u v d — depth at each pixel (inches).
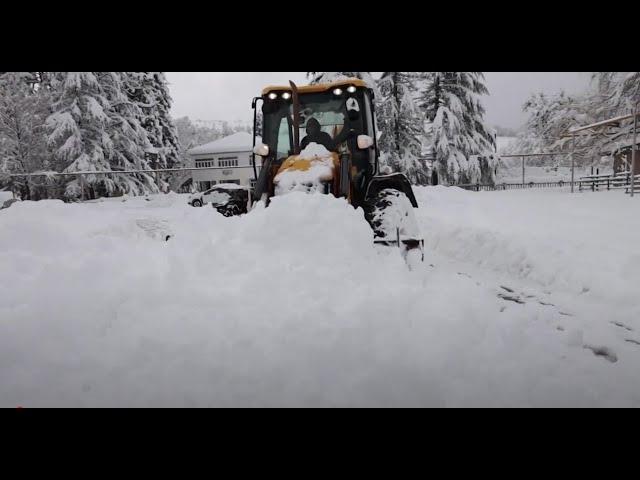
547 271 157.6
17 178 751.7
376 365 70.9
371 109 195.9
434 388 66.6
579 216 318.3
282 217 122.0
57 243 152.2
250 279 101.3
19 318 86.5
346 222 124.0
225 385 66.4
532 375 72.1
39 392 65.6
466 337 82.0
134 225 196.7
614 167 783.1
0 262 127.7
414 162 832.3
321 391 65.1
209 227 131.3
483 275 165.9
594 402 66.1
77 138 713.0
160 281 104.9
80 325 84.8
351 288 102.8
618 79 768.9
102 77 780.6
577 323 105.4
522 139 1675.7
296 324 82.4
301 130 190.7
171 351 74.7
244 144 1456.7
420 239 140.6
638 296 125.0
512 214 340.2
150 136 1103.0
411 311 91.9
